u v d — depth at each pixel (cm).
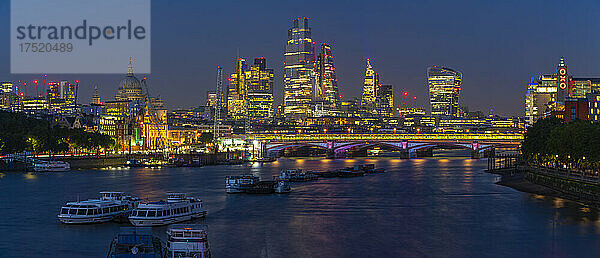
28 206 17675
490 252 11731
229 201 19150
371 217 15712
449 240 12781
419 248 12088
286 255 11575
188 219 15088
